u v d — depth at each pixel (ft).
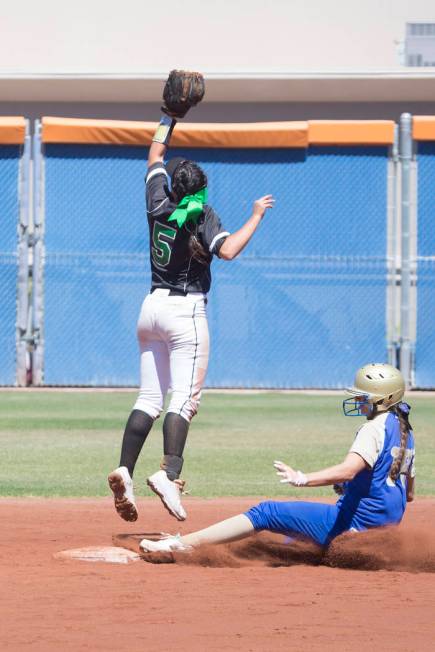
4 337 215.92
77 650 45.11
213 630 48.88
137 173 216.13
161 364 74.69
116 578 61.57
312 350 218.79
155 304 73.31
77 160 215.10
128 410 180.45
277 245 218.18
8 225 214.48
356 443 64.28
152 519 86.94
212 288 217.56
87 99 315.99
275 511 66.44
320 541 66.23
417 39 316.81
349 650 45.52
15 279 215.10
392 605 54.54
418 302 217.97
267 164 217.36
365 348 219.00
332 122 214.90
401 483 65.82
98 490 103.19
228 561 67.46
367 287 218.59
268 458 127.03
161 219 72.64
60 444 139.03
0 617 51.26
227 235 72.18
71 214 215.72
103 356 217.15
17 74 298.15
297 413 179.42
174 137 213.87
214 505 94.53
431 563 65.26
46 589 58.23
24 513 89.15
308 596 56.59
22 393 206.28
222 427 159.74
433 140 215.10
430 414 178.70
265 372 218.59
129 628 49.16
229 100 316.19
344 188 217.56
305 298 218.38
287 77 297.53
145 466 121.80
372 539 65.05
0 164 213.66
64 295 216.13
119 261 216.13
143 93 310.04
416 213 218.18
